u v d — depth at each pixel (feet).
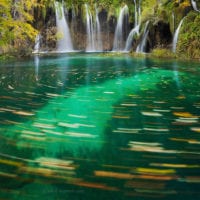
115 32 75.87
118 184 9.19
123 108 17.89
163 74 31.27
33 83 26.37
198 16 50.42
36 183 9.23
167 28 56.03
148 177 9.56
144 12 66.80
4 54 53.31
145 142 12.51
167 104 18.83
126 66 38.52
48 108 17.94
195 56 45.98
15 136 13.17
